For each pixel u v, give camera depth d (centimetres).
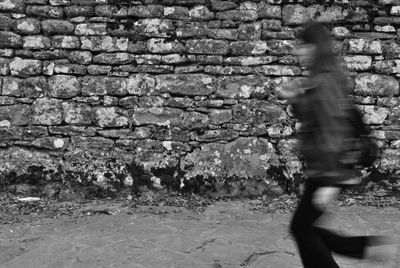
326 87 309
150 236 470
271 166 580
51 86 580
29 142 582
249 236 470
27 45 579
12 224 502
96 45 579
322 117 304
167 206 562
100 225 502
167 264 407
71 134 583
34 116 581
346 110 312
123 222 511
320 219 348
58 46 579
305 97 315
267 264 406
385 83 580
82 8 577
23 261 411
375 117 581
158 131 580
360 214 533
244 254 427
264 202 572
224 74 580
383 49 579
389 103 580
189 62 581
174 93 581
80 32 579
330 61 321
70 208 553
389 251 336
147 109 581
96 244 449
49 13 578
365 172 579
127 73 580
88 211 544
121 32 578
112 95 582
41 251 432
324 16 578
